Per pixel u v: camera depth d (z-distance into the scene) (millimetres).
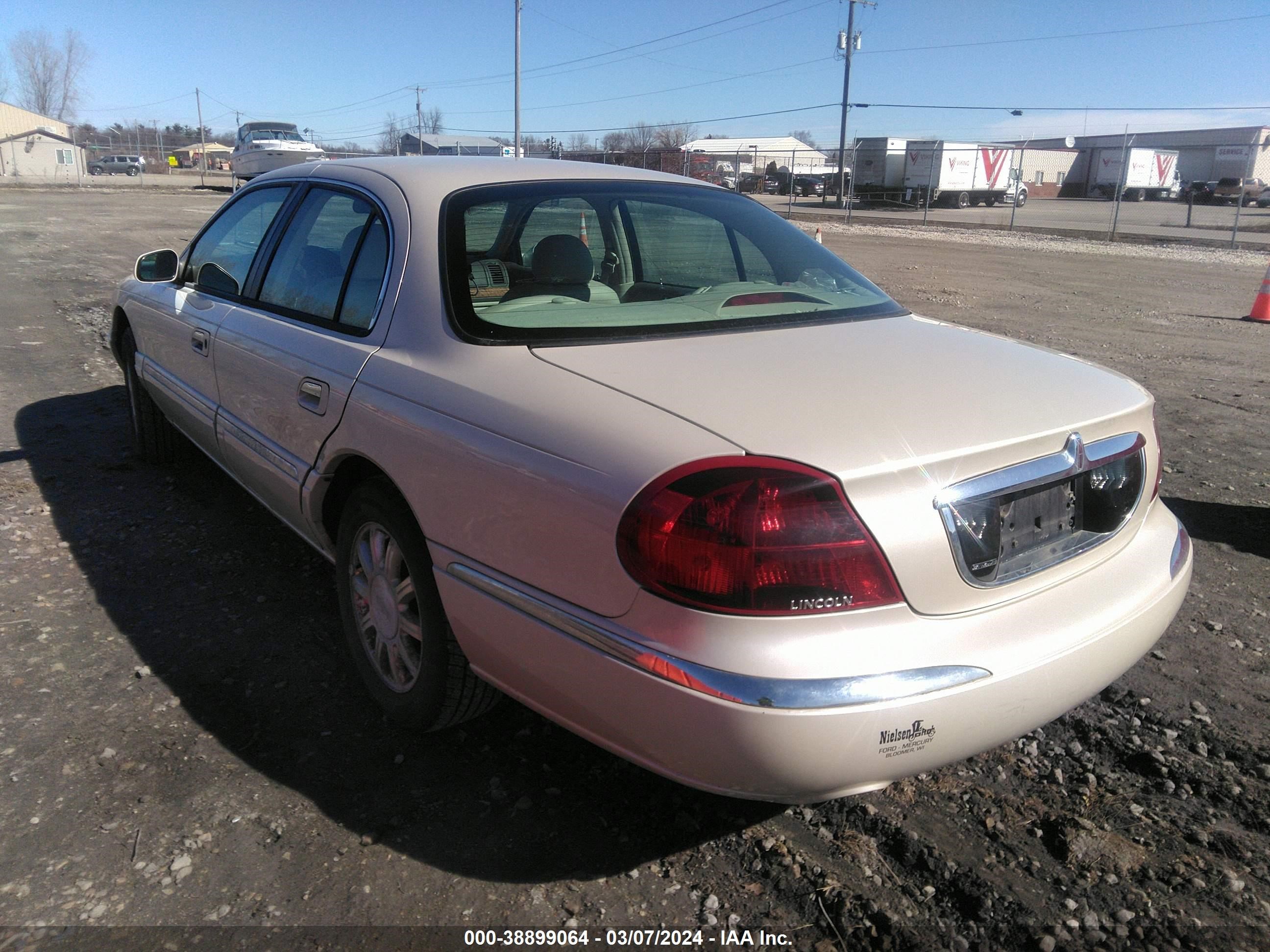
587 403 2100
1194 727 2861
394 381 2553
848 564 1828
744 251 3188
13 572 3799
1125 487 2393
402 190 2936
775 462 1829
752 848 2369
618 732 1999
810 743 1792
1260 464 5543
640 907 2182
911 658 1868
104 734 2768
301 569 3912
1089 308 12320
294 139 33750
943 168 40938
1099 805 2523
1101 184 51938
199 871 2254
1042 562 2143
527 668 2160
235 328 3514
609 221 3045
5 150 51312
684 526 1825
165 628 3393
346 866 2285
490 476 2180
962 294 13336
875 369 2320
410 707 2689
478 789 2578
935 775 2648
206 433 3926
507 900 2193
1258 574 3967
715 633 1821
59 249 15570
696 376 2186
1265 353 9227
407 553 2541
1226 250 22156
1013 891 2229
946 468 1943
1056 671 2051
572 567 2008
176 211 24906
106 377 7113
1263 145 52500
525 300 2656
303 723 2859
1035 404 2242
